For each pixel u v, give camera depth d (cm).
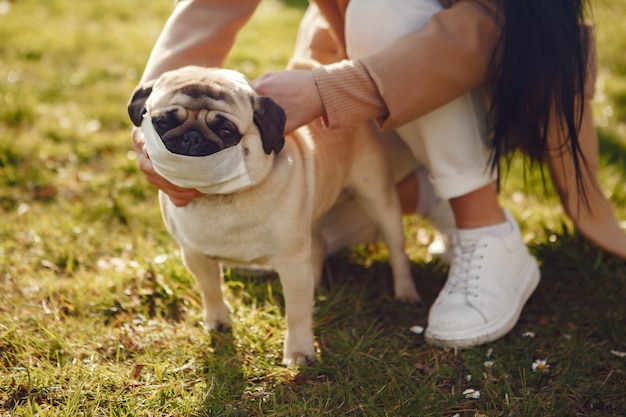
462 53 107
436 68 106
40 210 149
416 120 117
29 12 282
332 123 105
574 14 108
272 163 100
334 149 117
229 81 95
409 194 141
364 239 142
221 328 117
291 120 103
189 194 99
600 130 184
